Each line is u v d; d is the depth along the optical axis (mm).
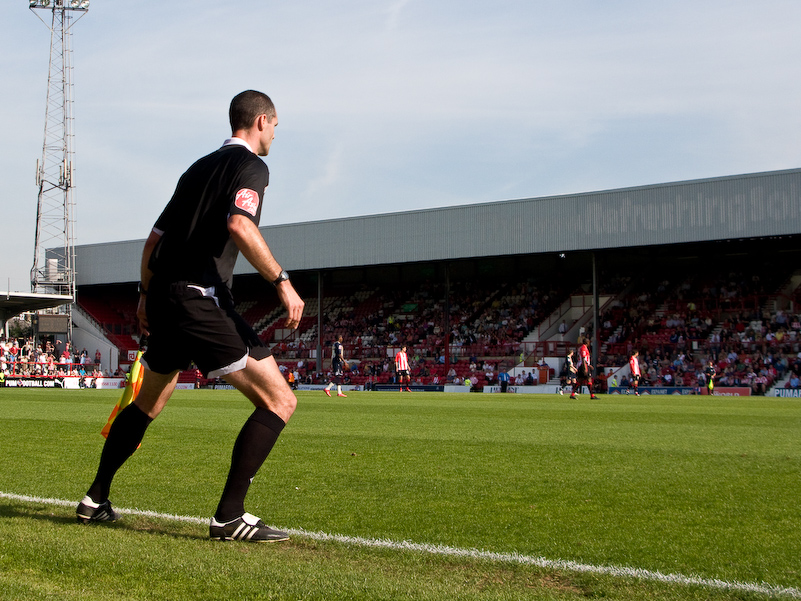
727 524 4281
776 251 39188
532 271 44781
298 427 11141
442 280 46719
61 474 6152
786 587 3049
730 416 14516
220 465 6688
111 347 46719
